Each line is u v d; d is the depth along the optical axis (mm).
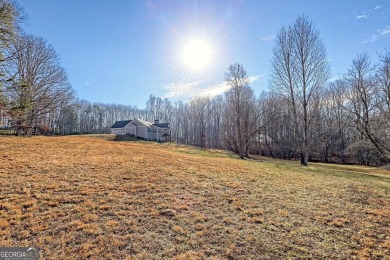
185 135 58875
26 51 22188
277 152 39188
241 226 4152
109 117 72000
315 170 12977
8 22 11328
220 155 24500
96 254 3090
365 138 24719
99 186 5945
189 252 3229
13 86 13258
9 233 3506
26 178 6152
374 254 3342
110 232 3701
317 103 25766
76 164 8289
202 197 5648
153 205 4934
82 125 66500
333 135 35406
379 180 10711
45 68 24719
